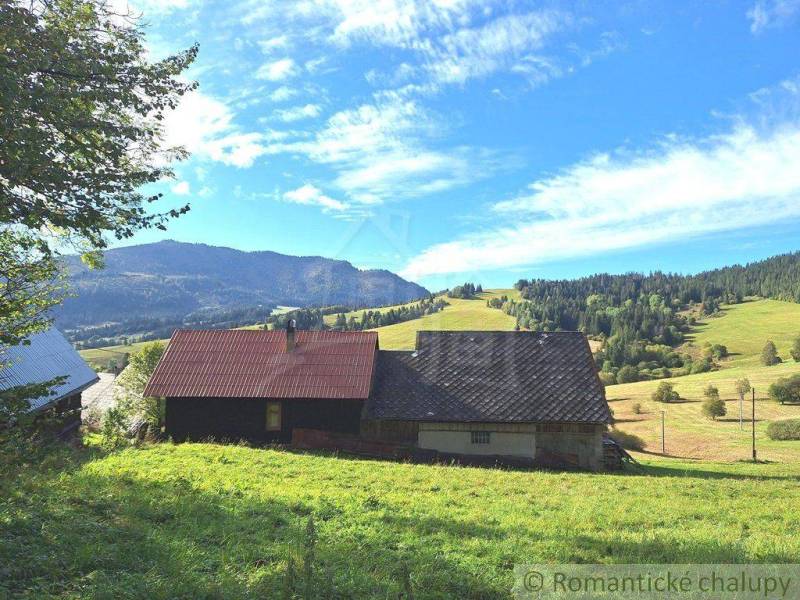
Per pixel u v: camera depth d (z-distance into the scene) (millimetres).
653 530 8664
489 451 20562
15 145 6809
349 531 7719
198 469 12656
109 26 9328
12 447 6723
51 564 5340
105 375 46656
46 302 10492
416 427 20859
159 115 9039
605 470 20828
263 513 8406
